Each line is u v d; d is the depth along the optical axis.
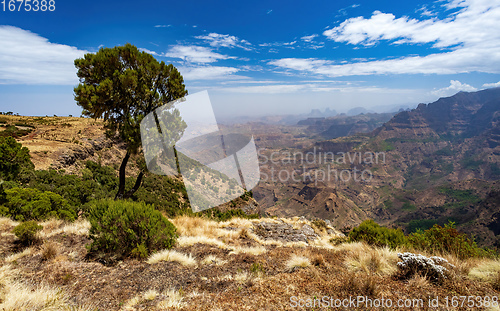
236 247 7.75
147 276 4.97
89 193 18.89
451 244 7.50
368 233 9.30
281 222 15.59
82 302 3.89
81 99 9.27
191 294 4.14
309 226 15.54
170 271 5.22
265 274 5.04
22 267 5.17
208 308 3.51
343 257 6.22
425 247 7.63
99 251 6.02
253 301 3.70
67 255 6.00
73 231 7.78
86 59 10.20
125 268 5.36
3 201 9.68
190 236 8.22
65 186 18.06
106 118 10.05
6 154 17.42
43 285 4.36
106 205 6.52
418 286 4.16
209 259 5.93
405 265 4.81
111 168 40.06
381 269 5.04
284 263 5.81
